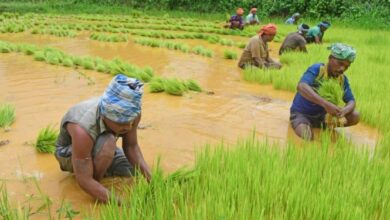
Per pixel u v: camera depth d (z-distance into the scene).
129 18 23.34
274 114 7.04
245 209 3.35
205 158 4.41
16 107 6.89
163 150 5.31
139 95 3.73
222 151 4.61
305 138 5.35
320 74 6.09
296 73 9.22
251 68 9.96
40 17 22.64
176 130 6.05
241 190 3.68
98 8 27.78
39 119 6.33
